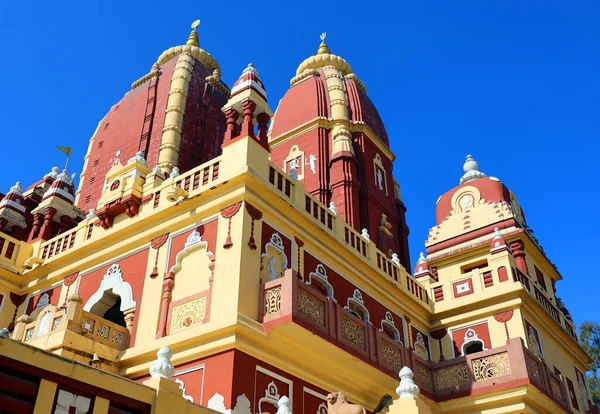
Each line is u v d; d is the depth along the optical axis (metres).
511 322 18.62
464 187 26.48
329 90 28.22
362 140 26.95
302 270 14.99
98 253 16.25
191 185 15.05
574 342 22.48
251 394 11.93
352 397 14.96
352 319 14.40
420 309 20.11
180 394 7.92
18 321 14.43
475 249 23.61
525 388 15.47
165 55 32.06
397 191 29.00
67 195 19.91
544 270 25.14
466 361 16.86
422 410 8.54
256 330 12.29
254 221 13.84
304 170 25.80
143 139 27.94
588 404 22.61
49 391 6.54
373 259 18.55
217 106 30.61
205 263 13.75
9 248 18.06
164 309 13.70
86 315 13.45
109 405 7.08
